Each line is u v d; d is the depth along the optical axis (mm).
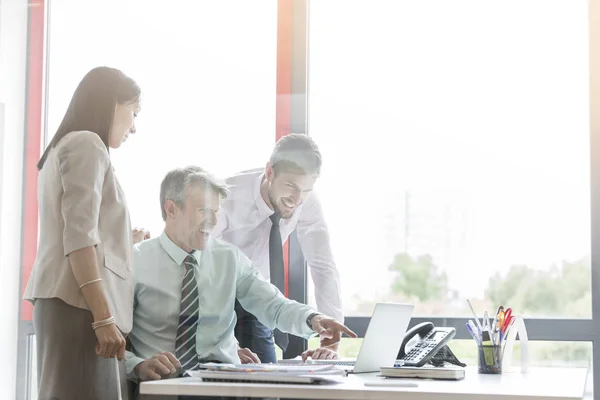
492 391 1356
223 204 2717
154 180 3031
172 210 2549
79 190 2010
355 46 3039
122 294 2105
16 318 3045
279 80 3059
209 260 2508
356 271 2971
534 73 2895
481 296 2883
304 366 1615
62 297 1998
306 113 3031
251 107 3066
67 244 1981
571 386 1502
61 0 3211
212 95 3092
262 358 2518
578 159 2832
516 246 2869
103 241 2066
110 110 2146
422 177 2961
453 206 2934
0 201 3072
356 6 3043
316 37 3066
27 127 3133
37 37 3176
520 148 2889
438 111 2967
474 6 2963
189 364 2379
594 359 2746
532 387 1472
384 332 1800
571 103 2854
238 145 3051
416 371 1638
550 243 2838
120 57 3162
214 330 2449
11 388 3029
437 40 2986
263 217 2809
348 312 2965
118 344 2010
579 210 2820
